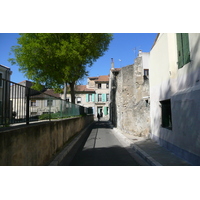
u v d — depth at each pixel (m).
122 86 15.77
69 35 15.07
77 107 16.28
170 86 7.47
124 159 6.71
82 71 17.75
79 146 9.40
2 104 3.84
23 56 14.77
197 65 5.46
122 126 15.91
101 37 17.70
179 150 6.54
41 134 5.34
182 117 6.24
